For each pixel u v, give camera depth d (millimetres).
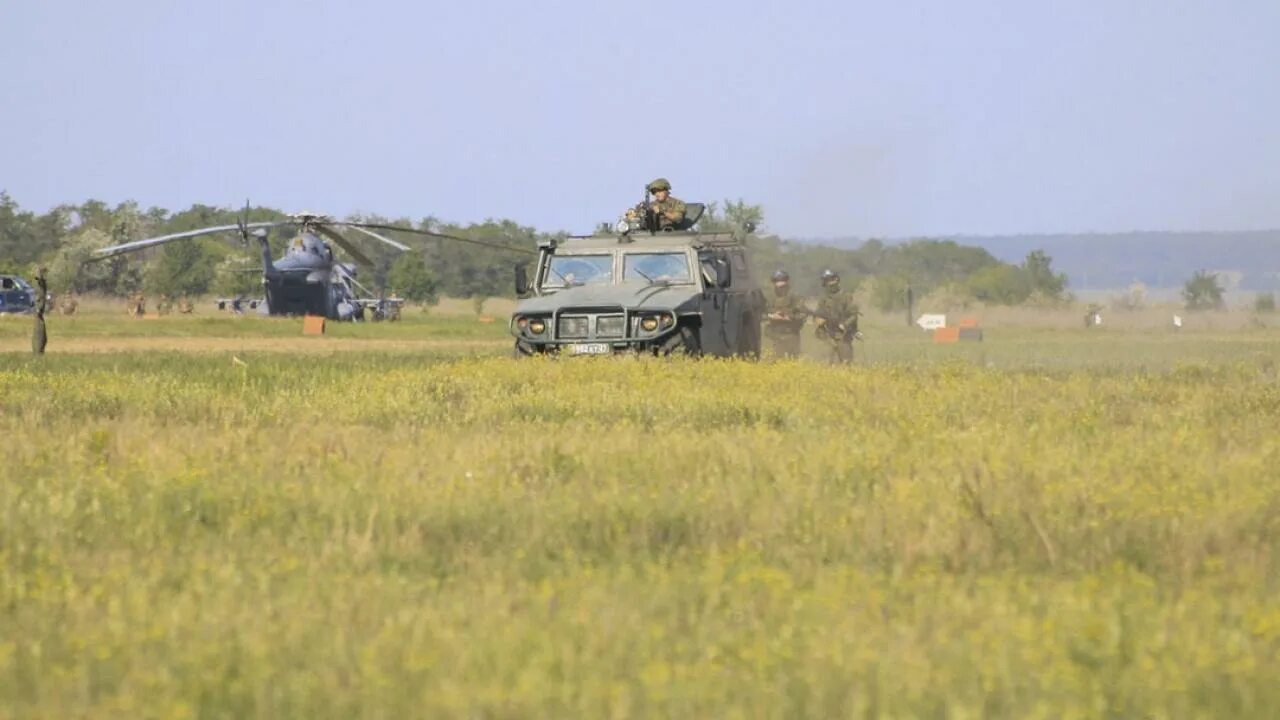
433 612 24828
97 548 31328
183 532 33125
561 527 32938
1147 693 21031
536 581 28594
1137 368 94312
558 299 82750
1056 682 21219
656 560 30797
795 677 21484
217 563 29047
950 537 31453
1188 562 30000
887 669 21484
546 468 40438
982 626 23953
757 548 31562
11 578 27844
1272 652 22969
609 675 21594
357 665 21906
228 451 43344
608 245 87812
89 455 43312
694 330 83562
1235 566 29500
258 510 34312
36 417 52750
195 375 78625
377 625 24219
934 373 74562
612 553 31625
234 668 22000
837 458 40312
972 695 20562
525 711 19984
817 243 175500
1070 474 37688
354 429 49812
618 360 73125
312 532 32562
